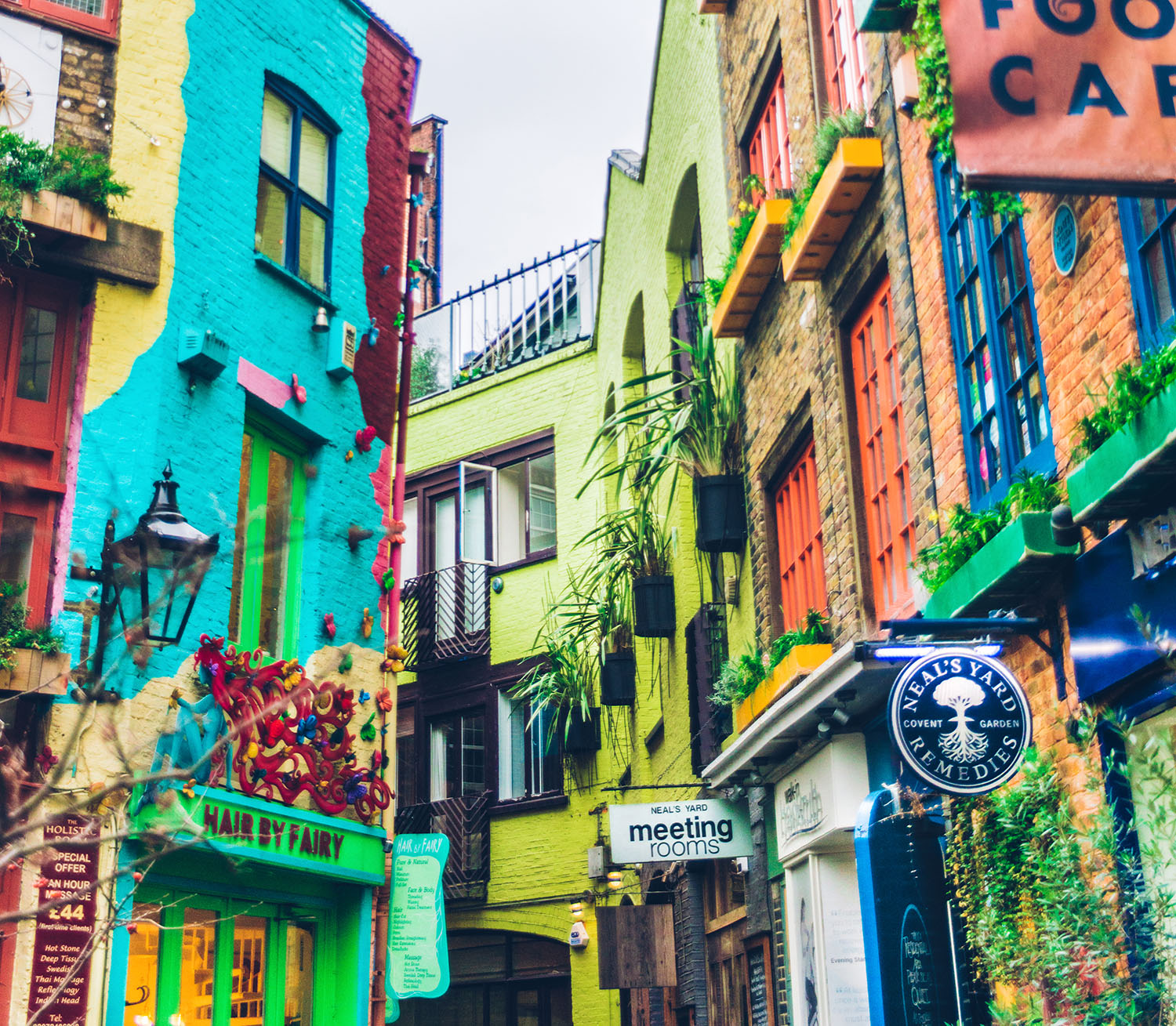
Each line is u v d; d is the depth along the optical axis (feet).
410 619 66.80
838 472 31.48
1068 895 16.06
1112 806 17.33
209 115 33.65
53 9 31.17
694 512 50.39
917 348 26.53
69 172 29.14
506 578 66.49
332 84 38.91
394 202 41.39
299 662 34.06
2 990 24.56
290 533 35.17
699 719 44.93
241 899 31.45
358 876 34.04
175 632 28.73
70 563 27.61
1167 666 16.58
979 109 15.17
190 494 30.68
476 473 69.67
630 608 55.52
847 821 29.12
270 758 31.24
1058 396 20.30
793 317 35.60
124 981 26.40
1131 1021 15.44
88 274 30.01
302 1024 33.40
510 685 64.64
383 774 35.81
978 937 19.30
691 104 49.29
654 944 42.42
